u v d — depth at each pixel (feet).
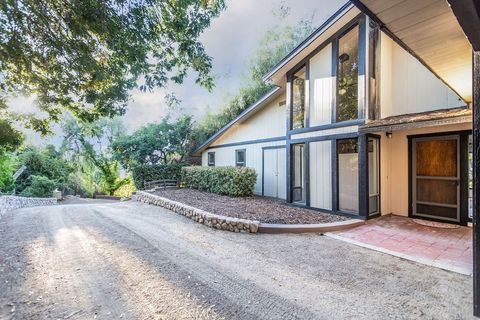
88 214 23.50
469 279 10.11
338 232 16.92
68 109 18.92
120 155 51.01
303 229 16.88
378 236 15.94
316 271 10.86
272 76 27.53
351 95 20.94
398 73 22.43
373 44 21.07
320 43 22.89
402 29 7.20
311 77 23.84
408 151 21.12
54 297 8.57
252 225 16.89
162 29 15.33
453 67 10.03
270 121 33.14
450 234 16.19
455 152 18.66
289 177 25.90
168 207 25.91
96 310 7.83
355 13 19.85
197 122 52.85
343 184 21.13
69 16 12.79
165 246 13.93
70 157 62.03
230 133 40.78
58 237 15.56
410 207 20.93
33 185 47.42
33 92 16.84
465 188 18.08
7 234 16.24
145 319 7.39
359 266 11.43
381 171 21.18
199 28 16.10
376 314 7.77
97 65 14.84
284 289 9.25
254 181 31.73
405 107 21.91
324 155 22.43
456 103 18.95
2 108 18.67
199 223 19.65
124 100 17.67
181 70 17.80
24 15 12.37
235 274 10.48
